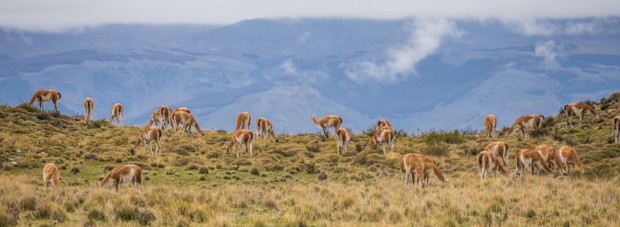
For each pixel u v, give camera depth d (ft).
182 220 190.70
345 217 205.16
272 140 502.79
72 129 503.20
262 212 217.97
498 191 252.83
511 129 513.86
